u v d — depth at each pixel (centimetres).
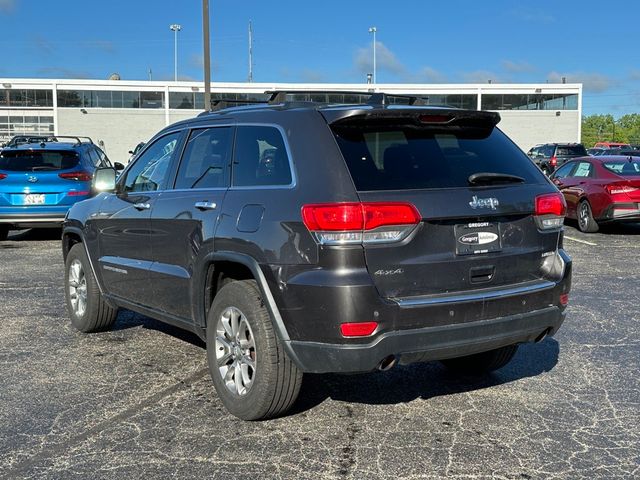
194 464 363
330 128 388
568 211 1445
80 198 1184
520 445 386
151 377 503
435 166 395
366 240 359
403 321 363
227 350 425
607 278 894
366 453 376
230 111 471
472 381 496
